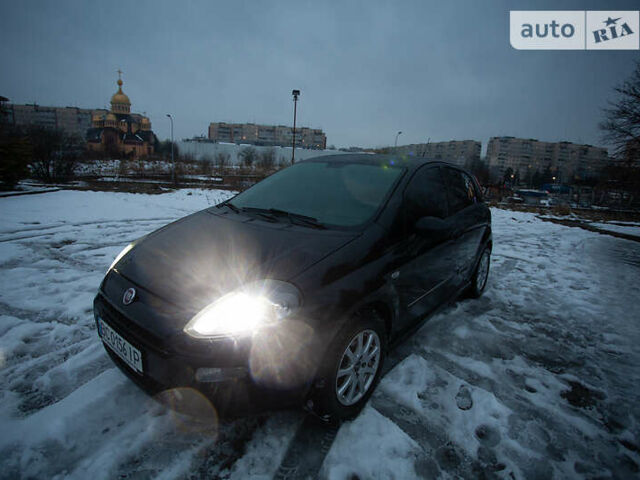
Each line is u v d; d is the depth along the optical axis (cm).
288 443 176
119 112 9331
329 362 172
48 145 1836
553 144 12644
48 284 360
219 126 15225
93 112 13625
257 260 183
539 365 263
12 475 152
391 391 220
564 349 289
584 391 236
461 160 11581
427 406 209
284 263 180
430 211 264
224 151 8938
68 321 284
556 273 504
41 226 628
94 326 278
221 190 1723
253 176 2870
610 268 547
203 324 154
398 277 217
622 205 2253
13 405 192
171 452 167
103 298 192
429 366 251
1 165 1211
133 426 181
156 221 736
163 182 2252
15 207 816
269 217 237
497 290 421
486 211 380
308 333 163
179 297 166
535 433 195
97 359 235
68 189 1362
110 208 880
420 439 185
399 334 238
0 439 169
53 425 178
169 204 1032
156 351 155
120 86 9394
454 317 336
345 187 255
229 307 158
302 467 163
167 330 156
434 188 282
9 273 387
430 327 312
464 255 326
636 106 1703
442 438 186
